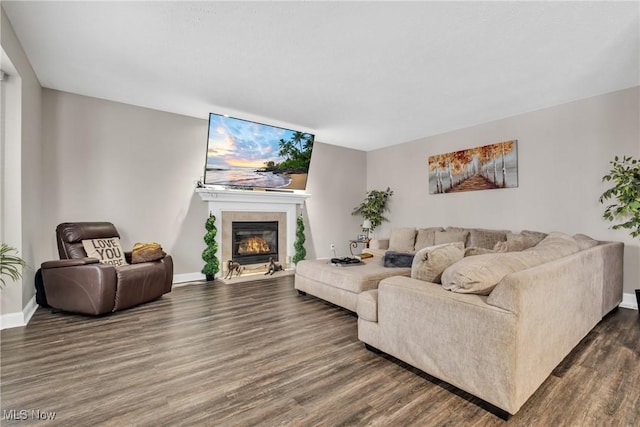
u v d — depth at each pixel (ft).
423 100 12.46
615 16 7.10
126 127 13.08
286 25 7.61
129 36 8.16
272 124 15.74
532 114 13.57
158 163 13.89
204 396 5.38
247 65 9.67
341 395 5.43
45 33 8.03
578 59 9.13
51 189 11.48
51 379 5.90
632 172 9.31
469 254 7.14
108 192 12.66
